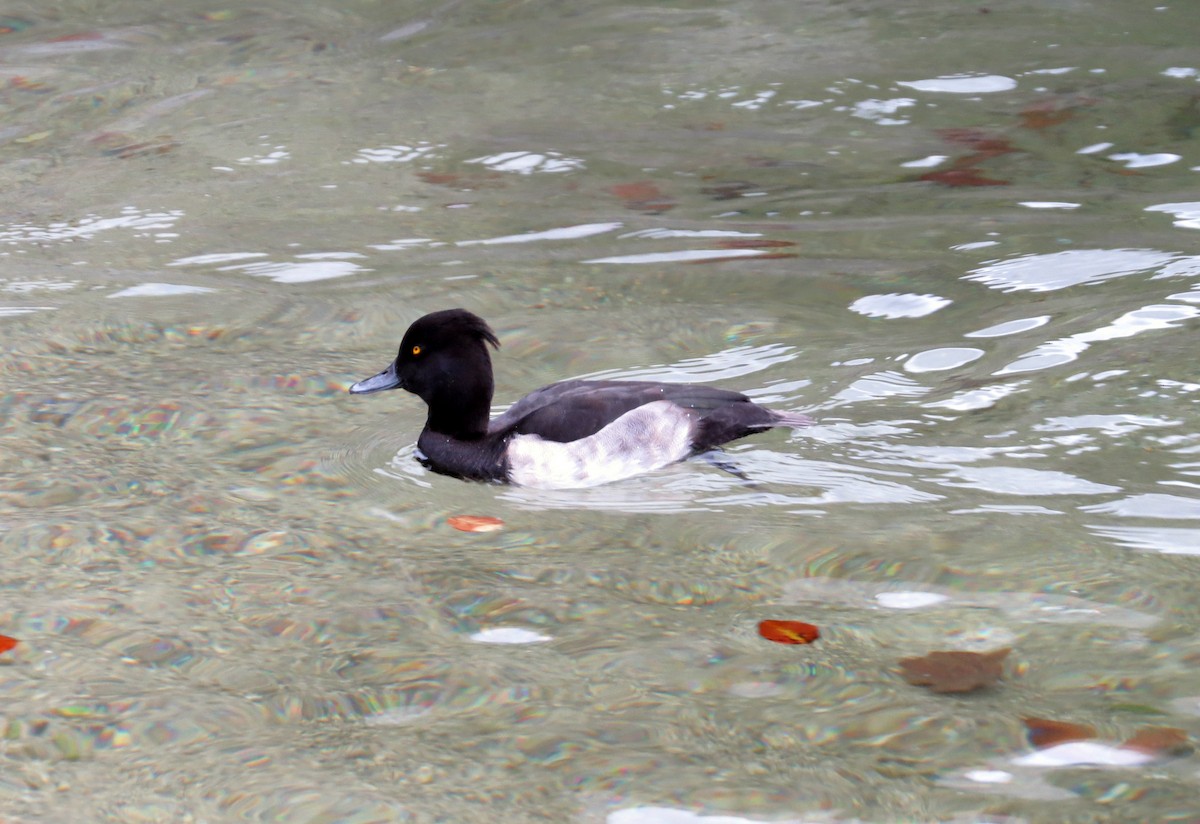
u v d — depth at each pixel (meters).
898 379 11.71
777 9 24.22
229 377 12.15
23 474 10.34
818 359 12.23
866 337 12.70
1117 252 14.48
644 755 7.03
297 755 7.07
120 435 11.03
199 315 13.60
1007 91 20.12
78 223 16.34
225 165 18.22
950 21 23.20
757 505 9.83
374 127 19.45
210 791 6.79
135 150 18.88
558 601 8.59
